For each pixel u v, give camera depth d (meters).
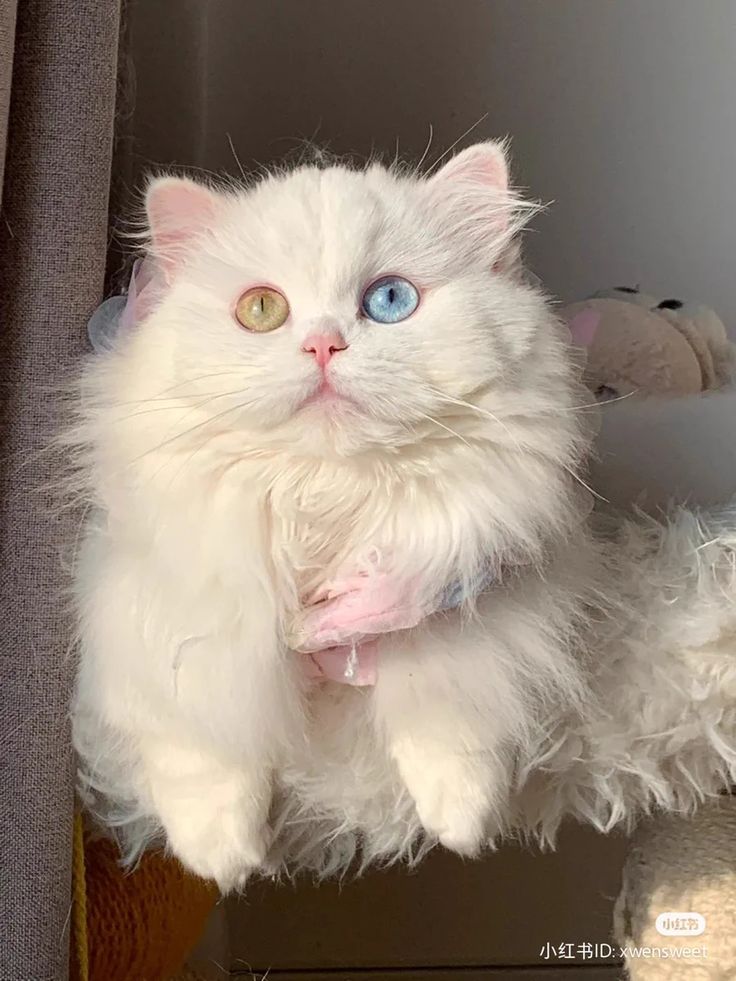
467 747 0.59
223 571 0.57
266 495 0.59
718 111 1.23
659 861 0.74
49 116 0.64
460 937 1.26
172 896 0.82
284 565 0.59
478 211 0.66
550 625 0.61
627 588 0.65
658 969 0.69
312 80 1.27
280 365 0.54
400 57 1.26
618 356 0.90
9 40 0.60
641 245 1.25
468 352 0.57
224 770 0.60
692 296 1.25
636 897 0.76
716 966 0.67
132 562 0.60
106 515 0.64
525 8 1.24
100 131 0.66
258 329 0.58
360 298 0.59
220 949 1.24
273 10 1.27
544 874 1.24
